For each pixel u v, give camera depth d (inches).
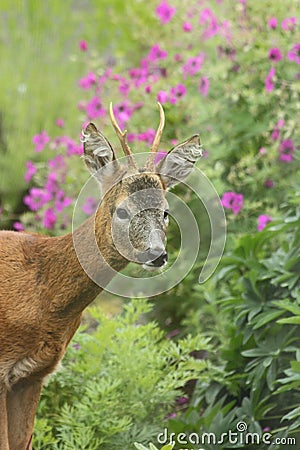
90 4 752.3
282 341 373.1
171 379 386.3
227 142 508.7
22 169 631.2
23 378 334.0
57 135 669.3
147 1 641.6
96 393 368.5
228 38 524.1
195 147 321.4
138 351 390.6
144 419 387.9
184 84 525.7
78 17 737.6
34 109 684.7
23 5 733.3
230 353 390.3
